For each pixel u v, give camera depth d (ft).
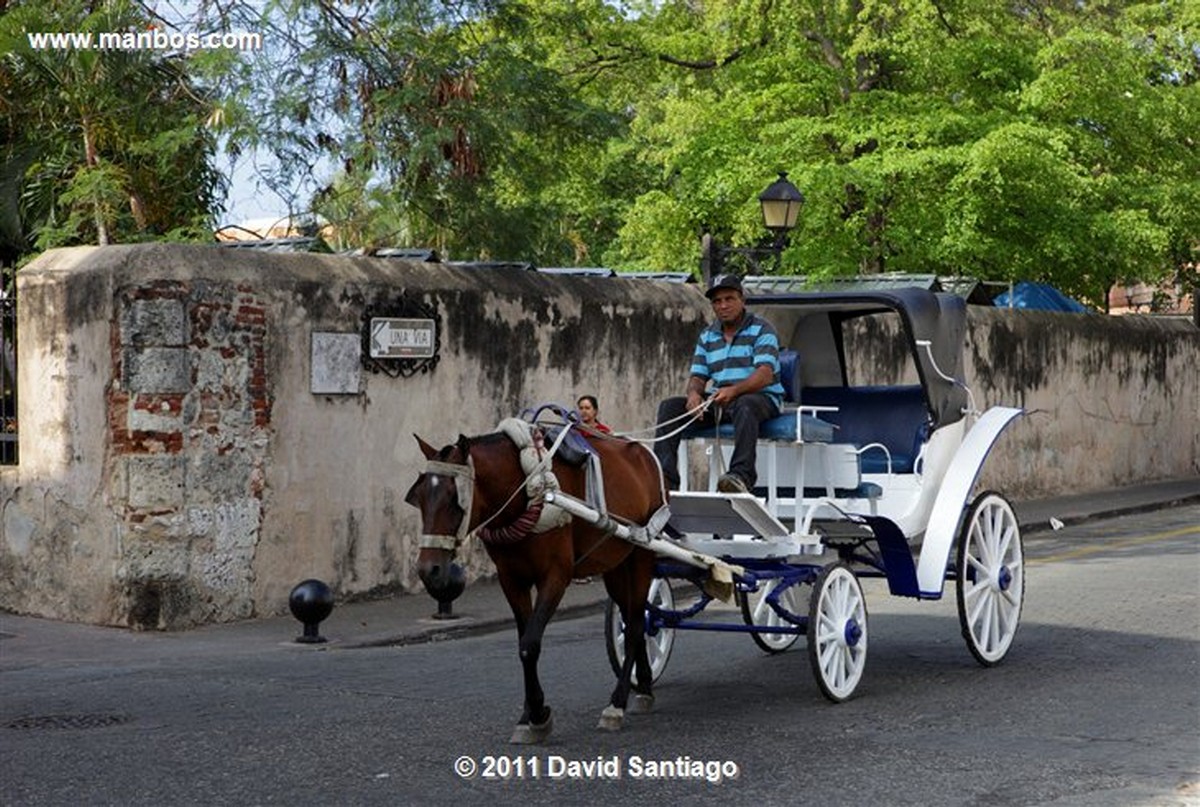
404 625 46.14
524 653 30.01
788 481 36.91
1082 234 95.61
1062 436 89.15
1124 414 95.50
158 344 45.14
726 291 35.63
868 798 26.30
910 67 97.50
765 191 68.03
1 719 32.81
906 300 38.45
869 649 41.55
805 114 98.53
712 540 36.14
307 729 31.50
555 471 30.94
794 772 28.09
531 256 82.79
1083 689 35.63
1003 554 39.68
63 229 67.05
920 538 62.95
